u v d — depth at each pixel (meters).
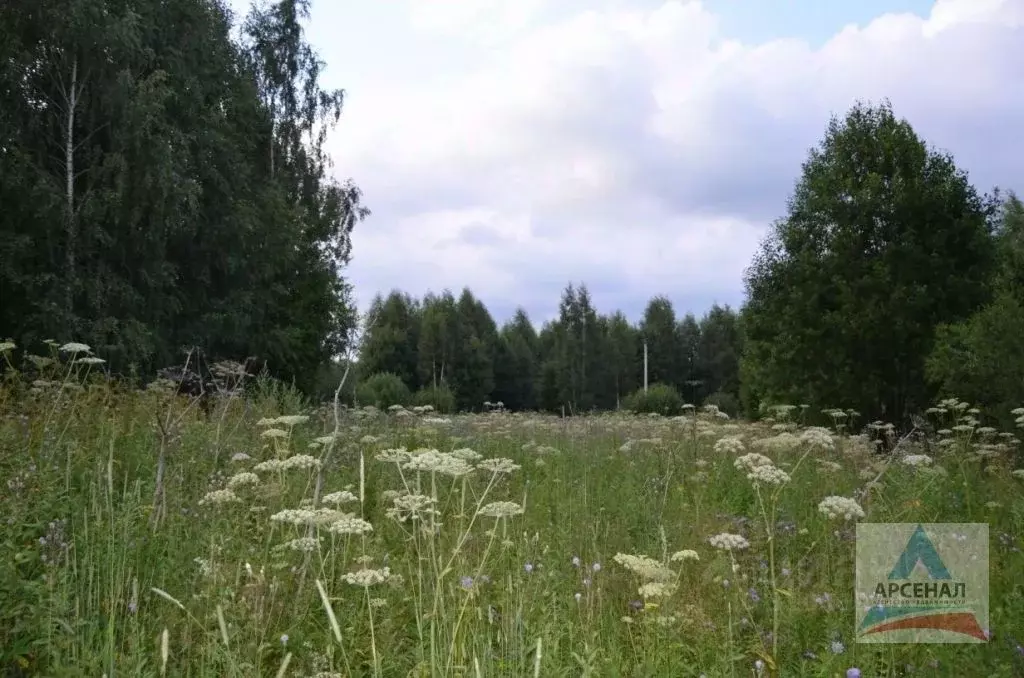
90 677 3.34
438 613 3.44
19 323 18.94
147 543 4.61
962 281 22.17
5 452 5.44
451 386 73.06
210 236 23.48
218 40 26.11
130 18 20.25
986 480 8.89
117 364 19.56
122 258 20.77
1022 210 38.28
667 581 4.12
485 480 7.70
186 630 3.62
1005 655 3.83
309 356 31.73
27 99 19.92
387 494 5.83
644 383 80.69
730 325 87.75
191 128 23.11
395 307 78.00
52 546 4.11
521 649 3.39
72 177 20.02
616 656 3.66
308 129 34.47
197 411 9.10
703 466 8.80
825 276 23.91
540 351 90.75
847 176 24.61
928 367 16.42
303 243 30.81
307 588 4.38
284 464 4.98
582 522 5.80
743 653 3.97
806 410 23.44
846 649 3.83
